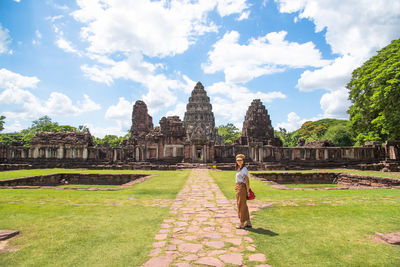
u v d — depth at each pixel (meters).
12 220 8.55
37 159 45.06
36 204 11.19
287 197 12.80
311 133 102.44
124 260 5.47
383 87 33.19
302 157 46.06
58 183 26.97
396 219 8.41
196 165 39.06
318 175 27.64
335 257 5.50
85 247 6.22
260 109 61.69
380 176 23.78
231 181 20.14
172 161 47.59
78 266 5.20
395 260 5.34
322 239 6.60
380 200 11.73
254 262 5.32
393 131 35.91
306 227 7.66
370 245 6.15
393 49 35.25
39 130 84.75
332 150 45.12
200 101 90.19
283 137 91.94
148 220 8.69
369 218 8.55
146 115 66.44
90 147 46.28
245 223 8.23
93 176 27.16
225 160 47.00
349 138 68.69
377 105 35.47
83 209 10.27
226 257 5.59
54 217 9.02
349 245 6.17
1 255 5.73
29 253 5.85
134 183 18.88
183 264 5.25
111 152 47.56
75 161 45.12
